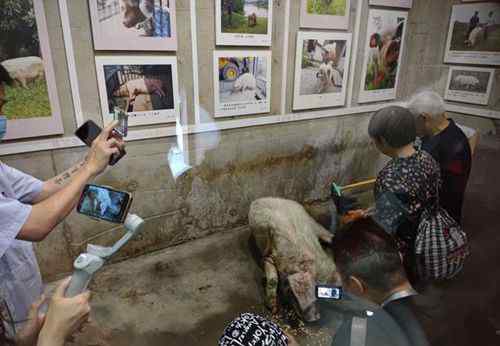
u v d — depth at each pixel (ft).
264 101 8.39
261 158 8.89
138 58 6.79
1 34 5.59
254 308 6.77
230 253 8.47
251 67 7.98
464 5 4.75
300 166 8.84
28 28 5.76
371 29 6.94
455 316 3.67
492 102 4.38
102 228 7.56
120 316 6.59
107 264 7.96
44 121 6.28
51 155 6.54
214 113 7.97
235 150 8.57
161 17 6.72
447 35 4.99
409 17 5.90
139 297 7.08
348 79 7.52
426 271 3.93
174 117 7.55
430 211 4.03
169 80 7.23
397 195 3.97
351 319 3.81
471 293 3.82
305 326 5.86
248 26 7.61
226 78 7.80
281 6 7.79
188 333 6.26
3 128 3.56
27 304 3.72
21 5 5.62
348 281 4.12
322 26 7.58
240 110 8.21
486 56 4.46
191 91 7.56
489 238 4.03
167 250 8.59
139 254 8.32
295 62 8.30
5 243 2.79
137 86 6.95
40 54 5.96
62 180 4.23
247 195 9.21
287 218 7.13
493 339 3.51
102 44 6.38
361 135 7.89
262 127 8.61
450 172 4.10
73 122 6.59
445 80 5.01
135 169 7.57
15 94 5.92
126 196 3.18
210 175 8.55
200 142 8.09
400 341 3.49
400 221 3.96
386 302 3.76
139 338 6.13
